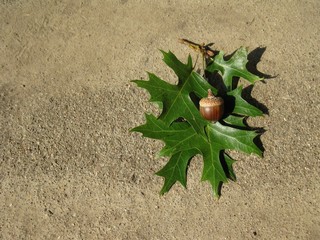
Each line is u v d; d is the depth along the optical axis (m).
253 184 0.31
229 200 0.31
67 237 0.32
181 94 0.31
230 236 0.30
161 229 0.31
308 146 0.31
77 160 0.33
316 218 0.30
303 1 0.34
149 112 0.33
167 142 0.31
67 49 0.36
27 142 0.34
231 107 0.31
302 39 0.34
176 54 0.34
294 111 0.32
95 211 0.32
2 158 0.34
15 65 0.36
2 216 0.32
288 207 0.31
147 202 0.32
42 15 0.37
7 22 0.37
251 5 0.35
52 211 0.32
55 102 0.35
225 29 0.35
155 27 0.35
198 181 0.32
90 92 0.35
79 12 0.37
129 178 0.32
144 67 0.35
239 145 0.30
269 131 0.32
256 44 0.34
